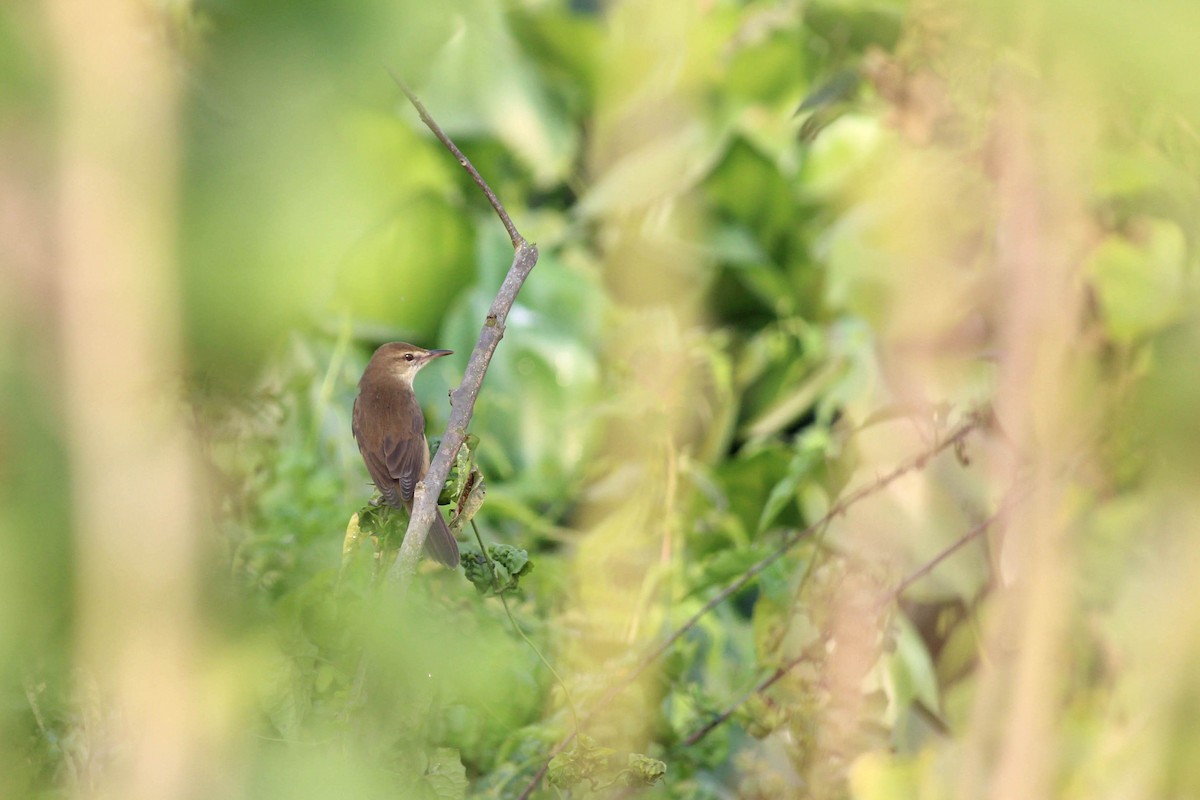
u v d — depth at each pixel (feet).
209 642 9.36
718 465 37.29
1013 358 20.89
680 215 41.68
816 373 40.24
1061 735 21.11
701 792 25.93
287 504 25.72
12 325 7.48
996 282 21.81
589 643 26.96
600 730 23.18
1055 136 17.67
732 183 41.73
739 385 41.45
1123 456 20.54
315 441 31.50
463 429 15.46
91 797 13.71
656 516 31.63
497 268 39.93
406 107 38.14
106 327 7.40
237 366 7.50
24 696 15.21
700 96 42.52
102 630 8.70
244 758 9.59
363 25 6.97
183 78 7.19
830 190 40.42
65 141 7.24
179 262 7.16
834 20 32.35
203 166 7.11
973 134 19.81
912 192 23.54
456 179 42.01
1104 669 21.77
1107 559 21.35
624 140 43.04
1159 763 21.31
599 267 42.78
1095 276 20.83
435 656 11.21
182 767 9.16
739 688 26.89
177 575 8.86
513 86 42.47
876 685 25.36
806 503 30.76
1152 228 21.27
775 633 25.27
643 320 38.81
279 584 21.91
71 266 7.30
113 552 8.53
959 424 23.85
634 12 42.52
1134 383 20.62
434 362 38.91
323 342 36.22
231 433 21.70
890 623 23.68
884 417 25.14
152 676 8.99
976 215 22.75
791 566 25.90
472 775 24.58
